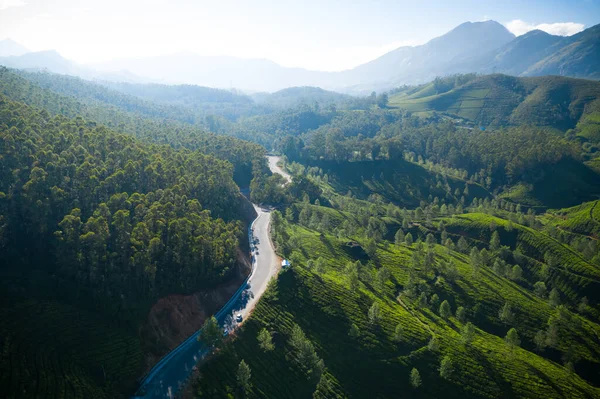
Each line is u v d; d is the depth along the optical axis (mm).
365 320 116750
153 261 105688
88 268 97125
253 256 147000
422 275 157875
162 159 171750
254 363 95875
